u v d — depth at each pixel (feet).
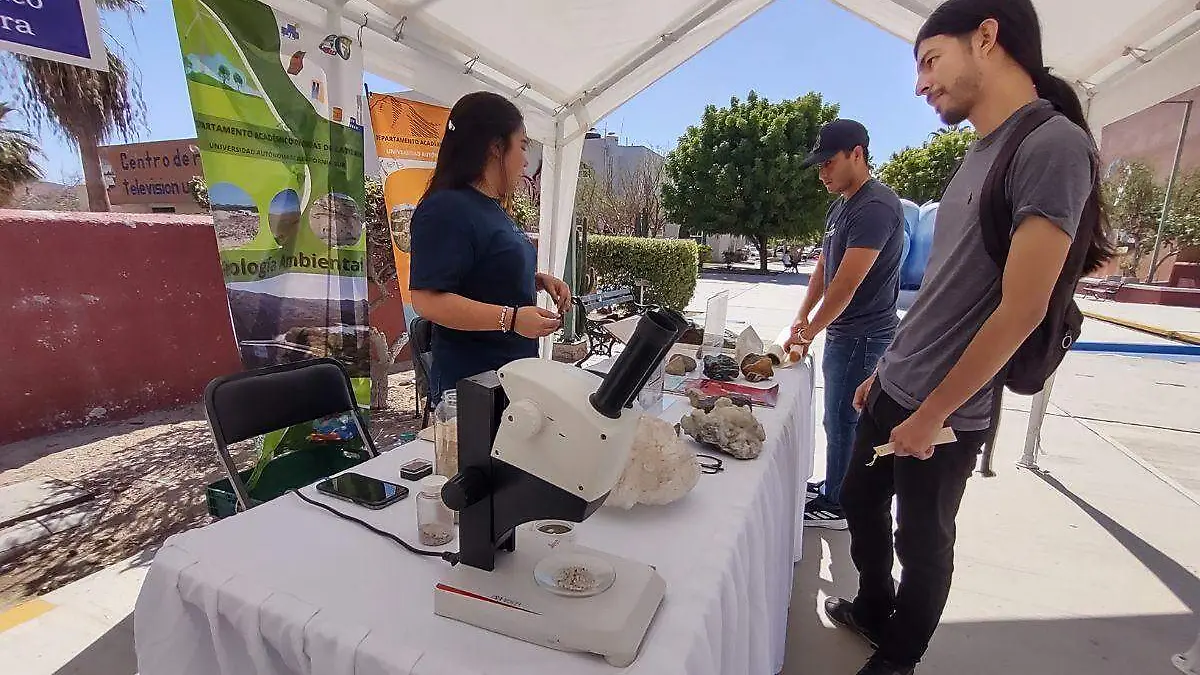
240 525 3.09
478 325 4.25
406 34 8.07
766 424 4.99
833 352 7.68
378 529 3.06
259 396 4.92
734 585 2.85
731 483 3.78
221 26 5.77
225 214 6.03
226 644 2.57
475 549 2.39
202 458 10.43
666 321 1.96
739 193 64.39
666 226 76.23
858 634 5.94
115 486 9.30
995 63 3.69
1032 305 3.32
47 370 11.27
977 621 6.23
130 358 12.41
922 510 4.41
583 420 2.02
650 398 4.99
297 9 6.49
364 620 2.32
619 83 11.18
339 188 7.25
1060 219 3.25
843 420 7.78
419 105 9.85
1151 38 7.78
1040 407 10.21
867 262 6.73
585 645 2.10
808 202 63.67
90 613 6.03
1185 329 24.72
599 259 31.89
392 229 9.58
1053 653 5.76
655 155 71.56
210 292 13.64
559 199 12.36
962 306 4.01
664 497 3.29
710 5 9.48
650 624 2.29
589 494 2.07
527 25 8.71
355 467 3.95
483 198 4.72
